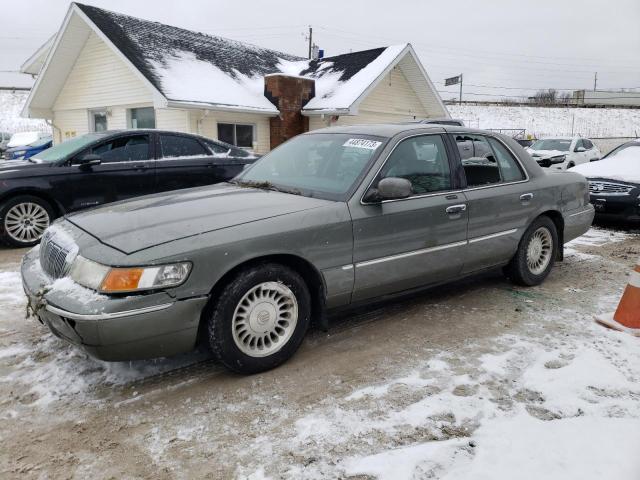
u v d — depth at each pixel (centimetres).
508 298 481
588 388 312
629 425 273
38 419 282
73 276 294
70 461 249
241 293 312
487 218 444
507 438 262
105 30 1359
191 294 291
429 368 340
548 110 5612
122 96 1473
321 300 352
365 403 298
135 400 301
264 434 270
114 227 315
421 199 397
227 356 312
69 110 1659
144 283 278
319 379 326
